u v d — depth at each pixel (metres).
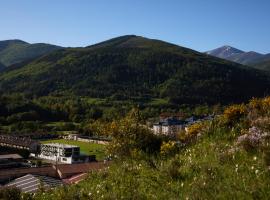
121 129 21.27
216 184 10.30
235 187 9.77
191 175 11.72
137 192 11.65
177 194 10.66
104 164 17.81
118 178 13.73
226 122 15.95
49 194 15.11
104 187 13.25
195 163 12.48
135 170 14.14
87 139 187.88
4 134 188.62
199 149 14.33
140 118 23.50
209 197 9.64
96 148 159.88
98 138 188.38
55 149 144.75
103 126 24.52
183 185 11.11
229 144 13.51
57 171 65.56
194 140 16.00
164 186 11.55
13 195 15.55
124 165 15.10
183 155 14.69
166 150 15.79
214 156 12.80
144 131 20.83
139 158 16.44
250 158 11.45
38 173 65.56
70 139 193.50
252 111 16.12
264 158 10.77
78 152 142.50
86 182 15.17
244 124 15.08
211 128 16.12
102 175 15.01
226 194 9.53
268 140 12.30
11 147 158.88
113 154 20.28
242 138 12.85
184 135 17.75
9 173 66.06
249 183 9.80
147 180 12.45
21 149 148.88
